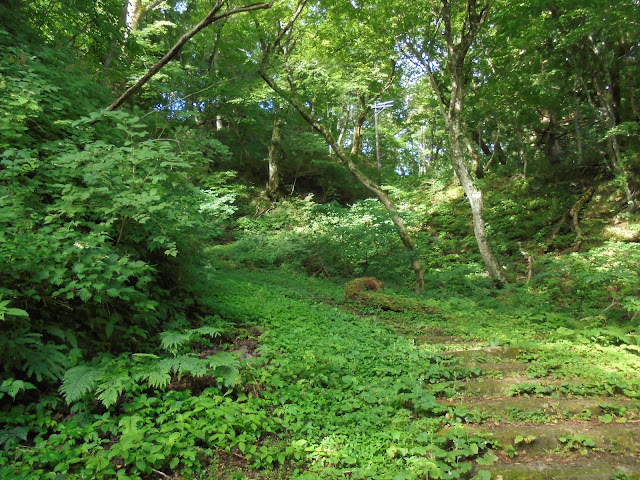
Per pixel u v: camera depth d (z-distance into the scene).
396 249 12.96
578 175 18.12
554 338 6.54
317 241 13.62
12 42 6.21
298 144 22.39
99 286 3.62
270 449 3.26
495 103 17.33
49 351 3.58
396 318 8.16
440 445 3.48
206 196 6.00
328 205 14.38
